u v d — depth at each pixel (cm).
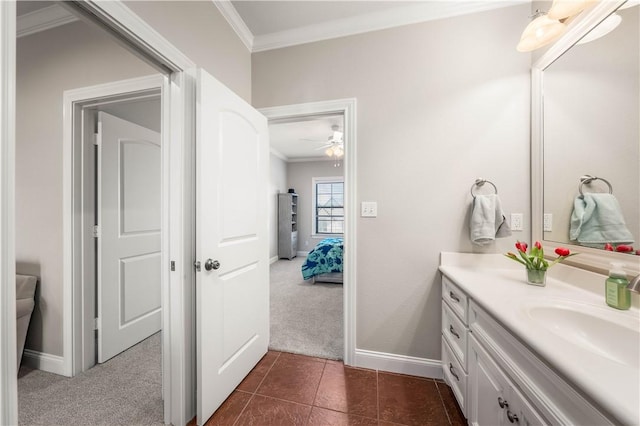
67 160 170
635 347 80
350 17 179
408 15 172
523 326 81
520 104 159
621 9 103
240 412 142
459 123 167
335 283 408
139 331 216
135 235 212
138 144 213
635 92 98
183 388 132
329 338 224
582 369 59
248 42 197
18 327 174
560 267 133
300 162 666
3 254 65
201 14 147
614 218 106
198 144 128
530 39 128
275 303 315
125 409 144
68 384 164
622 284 95
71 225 171
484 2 162
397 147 176
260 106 201
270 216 570
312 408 144
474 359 117
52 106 173
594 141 115
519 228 159
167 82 133
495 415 97
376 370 179
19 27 173
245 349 170
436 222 171
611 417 51
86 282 179
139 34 105
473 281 133
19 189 181
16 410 67
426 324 173
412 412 142
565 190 132
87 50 165
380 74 179
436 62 170
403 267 176
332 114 193
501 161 161
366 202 181
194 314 139
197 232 130
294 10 173
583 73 122
